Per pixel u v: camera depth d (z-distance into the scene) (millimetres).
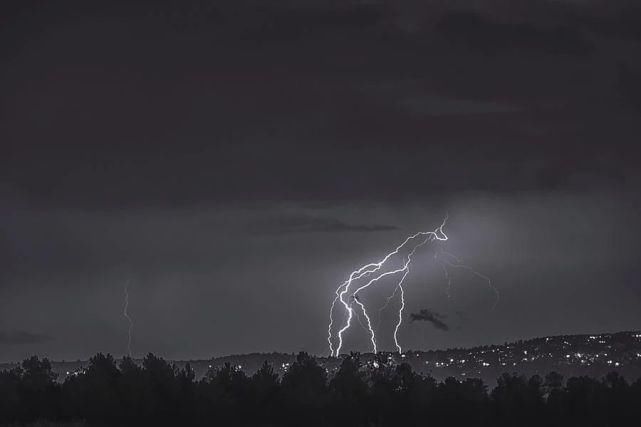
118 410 79688
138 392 80438
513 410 83250
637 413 82812
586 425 82562
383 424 82125
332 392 84125
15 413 79375
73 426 74625
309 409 82562
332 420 82312
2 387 80000
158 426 79750
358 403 83375
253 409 83062
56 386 82812
